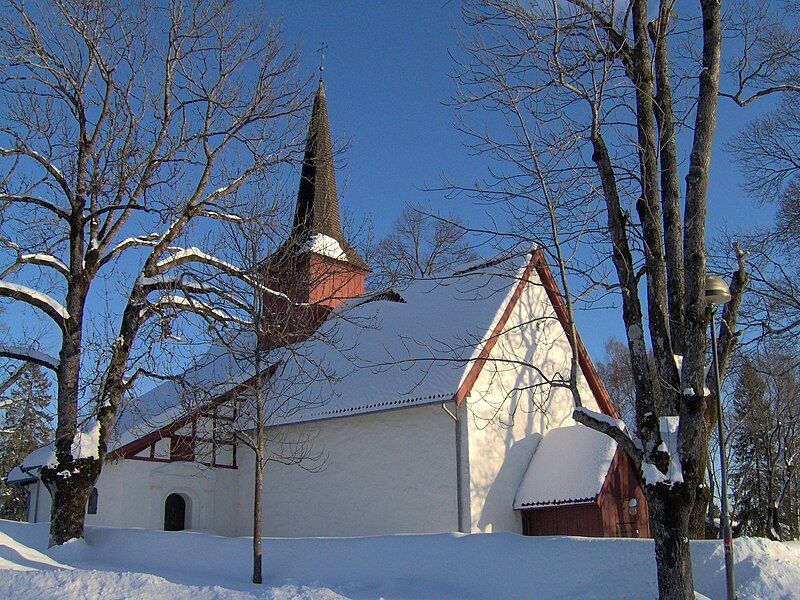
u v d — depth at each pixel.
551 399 22.88
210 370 25.81
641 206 12.30
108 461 21.89
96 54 19.03
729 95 14.59
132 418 25.48
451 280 25.19
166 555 17.53
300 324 18.78
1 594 12.61
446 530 19.53
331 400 22.25
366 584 14.20
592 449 20.16
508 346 21.78
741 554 11.67
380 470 21.22
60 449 18.47
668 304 12.63
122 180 19.42
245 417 23.67
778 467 37.41
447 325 22.69
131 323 19.14
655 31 13.29
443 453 20.06
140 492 22.62
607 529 18.92
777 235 21.59
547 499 19.78
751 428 36.81
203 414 20.38
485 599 12.75
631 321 11.50
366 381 22.28
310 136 21.50
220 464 24.56
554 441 21.55
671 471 10.60
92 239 19.58
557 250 12.16
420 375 21.02
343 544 15.29
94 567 16.66
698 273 11.52
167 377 18.86
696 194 11.88
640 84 12.53
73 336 18.97
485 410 20.52
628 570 11.98
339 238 27.05
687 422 10.80
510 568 13.10
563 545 12.88
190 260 19.50
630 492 19.81
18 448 44.50
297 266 19.16
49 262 19.08
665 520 10.54
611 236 12.17
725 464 11.48
